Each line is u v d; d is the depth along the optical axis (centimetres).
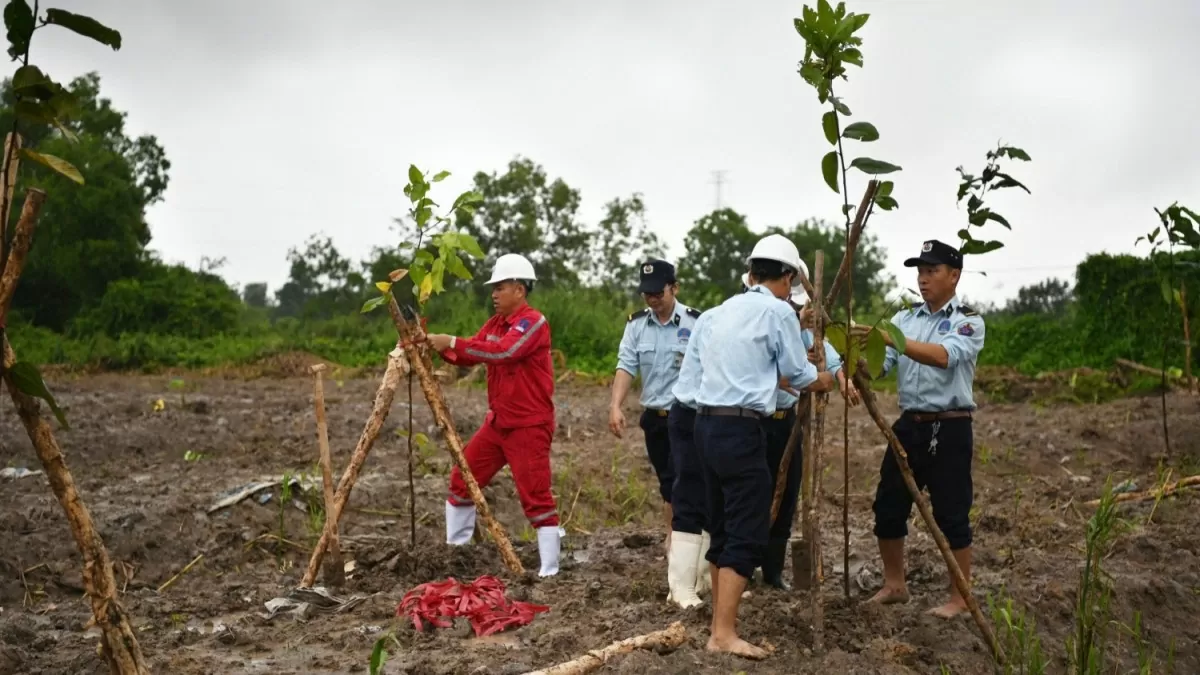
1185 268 1430
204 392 2181
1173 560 829
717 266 4250
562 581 759
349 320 3531
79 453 1234
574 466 1209
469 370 2194
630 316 821
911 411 666
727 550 579
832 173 556
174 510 898
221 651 620
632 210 4138
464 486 820
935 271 662
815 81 545
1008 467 1238
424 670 568
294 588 733
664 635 590
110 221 4191
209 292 3947
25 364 415
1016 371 2064
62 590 777
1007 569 791
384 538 893
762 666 562
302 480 1001
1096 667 612
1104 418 1478
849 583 729
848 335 568
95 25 411
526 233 3906
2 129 4034
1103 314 2062
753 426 580
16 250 420
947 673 573
